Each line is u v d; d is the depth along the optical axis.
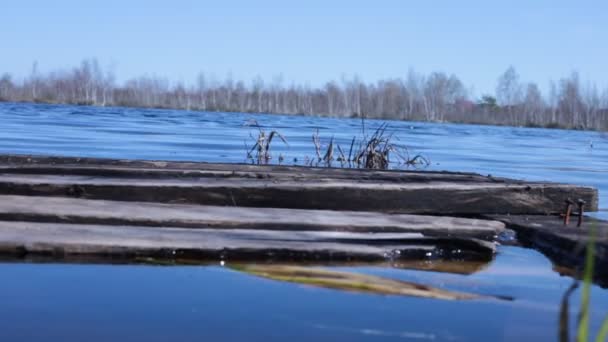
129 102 91.62
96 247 3.94
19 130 20.77
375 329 2.95
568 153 23.97
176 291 3.41
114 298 3.24
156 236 4.22
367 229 4.78
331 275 3.81
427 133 36.59
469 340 2.86
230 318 3.02
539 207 5.98
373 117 86.00
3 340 2.64
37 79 88.56
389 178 6.49
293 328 2.92
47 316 2.94
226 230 4.55
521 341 2.86
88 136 19.28
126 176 5.84
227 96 91.81
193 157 13.59
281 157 13.52
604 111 82.19
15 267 3.71
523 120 85.75
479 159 17.62
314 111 88.75
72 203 4.84
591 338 2.87
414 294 3.51
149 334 2.78
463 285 3.75
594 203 6.16
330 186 5.52
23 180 5.20
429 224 4.98
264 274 3.79
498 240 5.10
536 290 3.72
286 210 5.17
